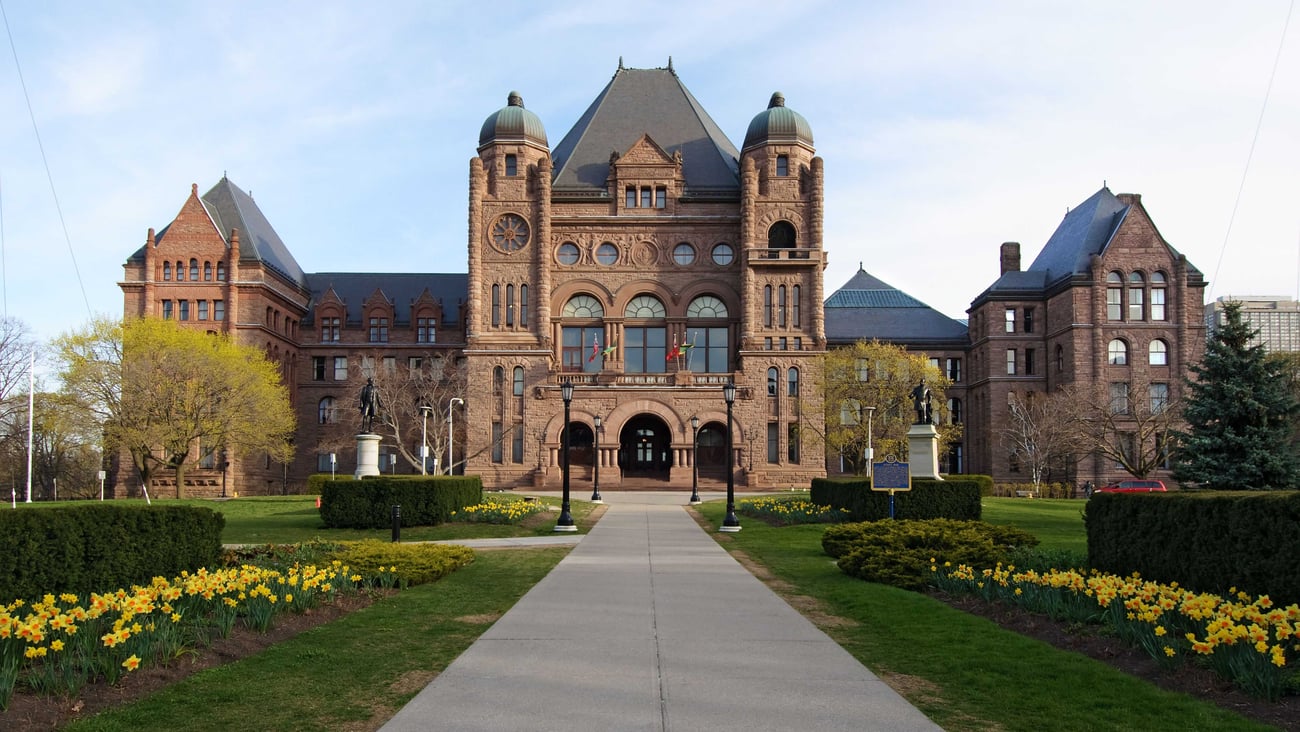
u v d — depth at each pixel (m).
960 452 97.88
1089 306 83.81
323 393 98.69
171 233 87.75
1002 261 99.62
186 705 10.91
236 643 13.91
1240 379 40.72
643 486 77.31
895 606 17.78
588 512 47.78
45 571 16.03
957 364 98.94
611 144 87.56
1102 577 16.94
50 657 12.11
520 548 30.00
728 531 36.34
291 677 12.28
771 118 82.06
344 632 15.27
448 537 33.97
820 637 14.97
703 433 82.56
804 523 38.94
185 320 87.19
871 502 37.16
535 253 81.06
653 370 83.25
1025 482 88.56
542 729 10.07
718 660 13.33
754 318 80.19
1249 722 10.20
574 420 78.62
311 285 105.38
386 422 81.12
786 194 81.38
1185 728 10.06
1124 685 11.80
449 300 103.94
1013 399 86.88
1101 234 86.44
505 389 79.44
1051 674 12.40
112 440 67.81
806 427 78.12
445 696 11.37
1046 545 28.59
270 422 74.38
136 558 17.72
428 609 17.73
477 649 14.04
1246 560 15.56
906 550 22.06
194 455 85.19
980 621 16.28
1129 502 19.11
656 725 10.20
